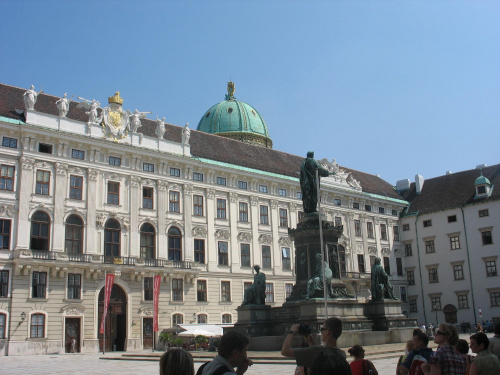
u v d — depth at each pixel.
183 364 6.02
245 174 63.75
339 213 73.06
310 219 30.12
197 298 57.41
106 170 53.47
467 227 74.56
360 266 74.06
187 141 60.25
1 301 45.12
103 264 50.50
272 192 66.88
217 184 61.81
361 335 26.92
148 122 61.81
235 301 60.41
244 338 6.76
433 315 75.94
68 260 48.59
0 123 47.41
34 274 47.25
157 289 52.16
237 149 69.06
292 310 28.72
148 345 52.78
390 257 78.44
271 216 66.00
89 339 49.09
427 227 78.75
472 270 73.12
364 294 71.56
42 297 47.19
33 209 48.38
